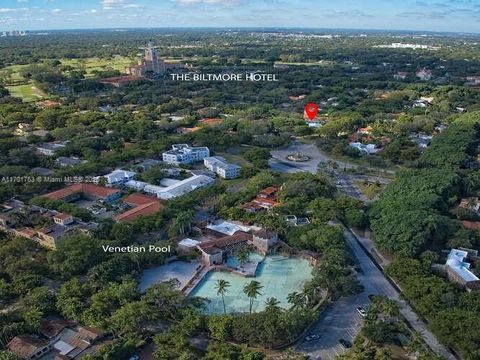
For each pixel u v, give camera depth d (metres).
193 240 183.62
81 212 198.00
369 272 164.75
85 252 159.38
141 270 164.25
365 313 140.38
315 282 145.75
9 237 185.88
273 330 125.38
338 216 196.38
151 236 188.62
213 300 150.00
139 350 126.19
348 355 118.56
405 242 169.12
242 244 179.75
